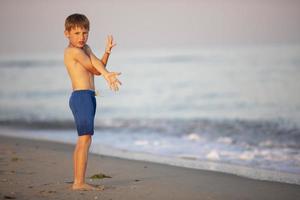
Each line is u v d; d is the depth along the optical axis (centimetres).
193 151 1333
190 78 4447
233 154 1284
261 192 760
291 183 850
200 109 2592
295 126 1878
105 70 711
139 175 890
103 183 805
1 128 1975
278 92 3173
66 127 1986
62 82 4788
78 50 729
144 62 7469
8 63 8450
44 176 848
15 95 3728
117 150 1322
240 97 3027
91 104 732
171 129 1881
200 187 788
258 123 1995
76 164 745
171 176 886
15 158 1043
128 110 2670
